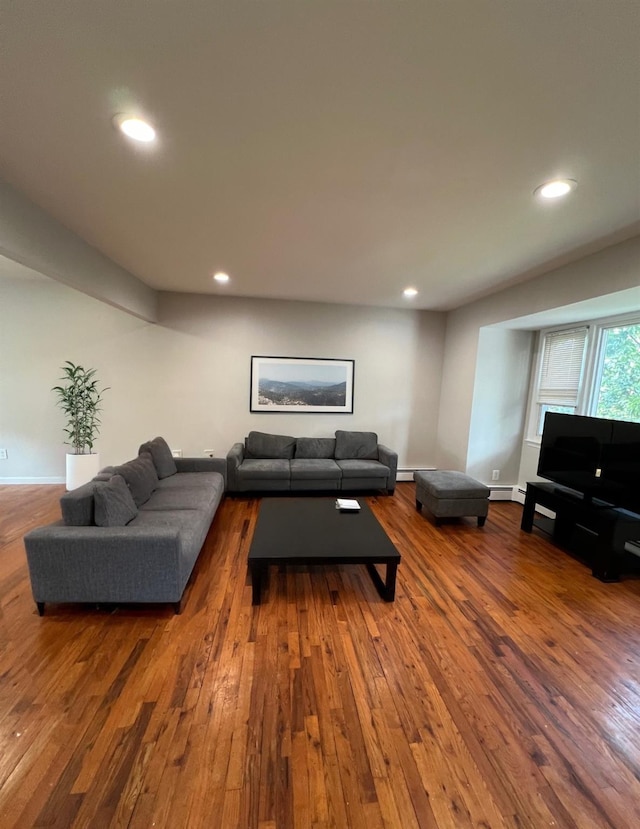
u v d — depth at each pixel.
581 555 3.03
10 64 1.16
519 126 1.39
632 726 1.53
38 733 1.41
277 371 4.93
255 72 1.17
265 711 1.54
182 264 3.32
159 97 1.29
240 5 0.96
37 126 1.47
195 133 1.49
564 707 1.61
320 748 1.39
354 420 5.19
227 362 4.84
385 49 1.08
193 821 1.15
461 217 2.20
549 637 2.07
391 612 2.25
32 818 1.14
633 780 1.32
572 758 1.39
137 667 1.75
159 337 4.69
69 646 1.88
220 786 1.24
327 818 1.17
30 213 2.12
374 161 1.66
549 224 2.26
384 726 1.49
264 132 1.47
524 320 3.78
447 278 3.50
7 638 1.93
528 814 1.20
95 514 2.22
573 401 3.85
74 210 2.24
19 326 4.43
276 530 2.62
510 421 4.52
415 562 2.92
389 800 1.22
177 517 2.60
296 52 1.10
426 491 3.87
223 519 3.66
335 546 2.38
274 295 4.56
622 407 3.36
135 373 4.70
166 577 2.09
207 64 1.15
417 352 5.20
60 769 1.28
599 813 1.21
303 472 4.32
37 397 4.52
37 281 4.43
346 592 2.46
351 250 2.82
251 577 2.48
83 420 4.30
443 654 1.91
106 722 1.46
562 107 1.28
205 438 4.92
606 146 1.49
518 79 1.16
